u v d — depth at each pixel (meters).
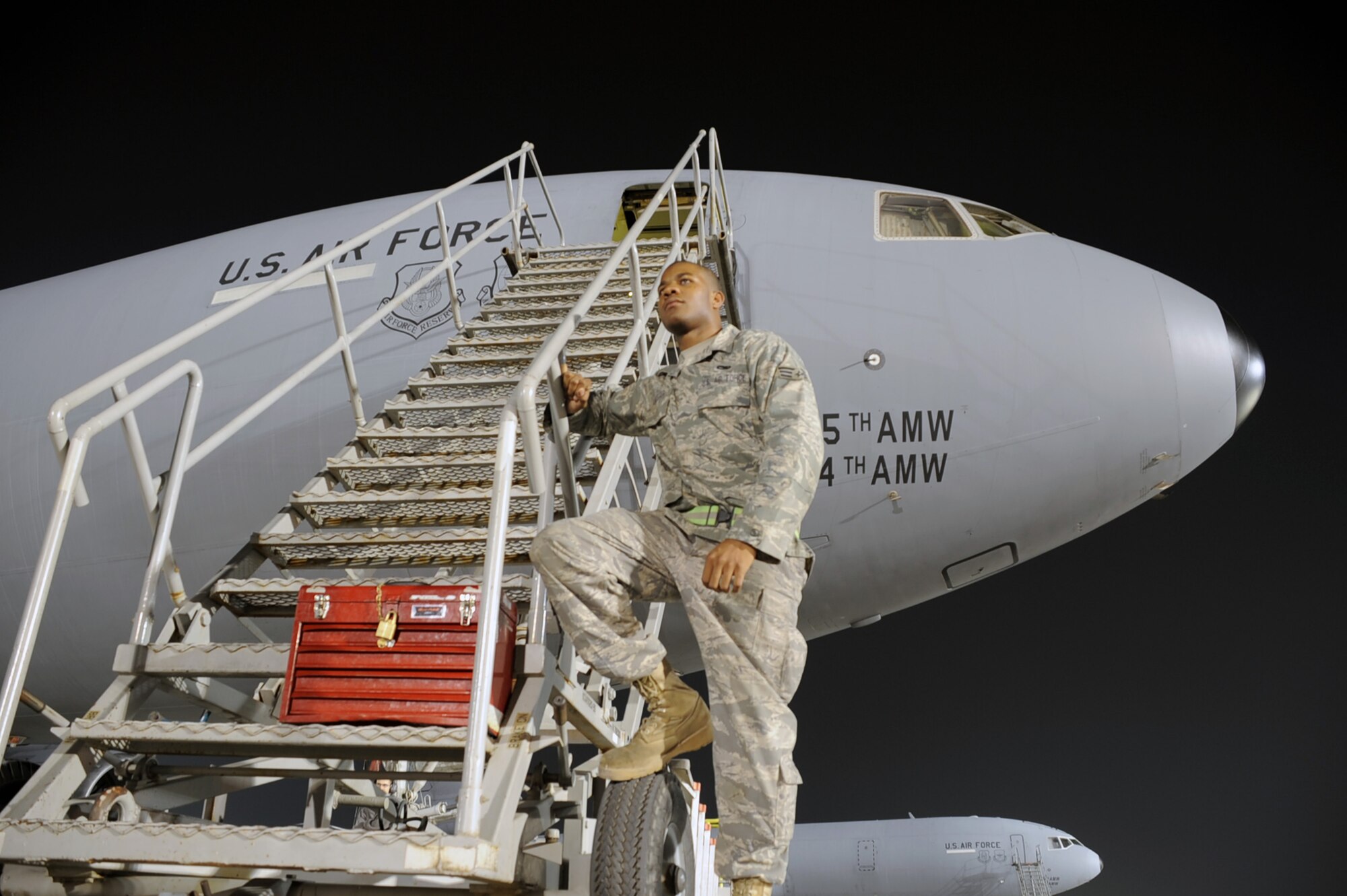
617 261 3.89
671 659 8.91
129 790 3.26
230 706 3.73
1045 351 8.05
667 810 3.05
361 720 2.86
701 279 3.32
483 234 7.39
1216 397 8.14
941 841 20.53
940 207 9.19
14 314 10.45
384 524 4.40
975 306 8.23
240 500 8.52
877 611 8.77
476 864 2.26
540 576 3.12
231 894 3.53
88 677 9.30
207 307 9.57
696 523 2.91
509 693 2.97
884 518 8.02
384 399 8.47
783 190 9.38
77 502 3.00
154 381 3.63
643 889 2.85
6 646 9.25
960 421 7.91
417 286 6.20
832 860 20.89
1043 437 7.90
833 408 7.99
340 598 2.98
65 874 2.87
